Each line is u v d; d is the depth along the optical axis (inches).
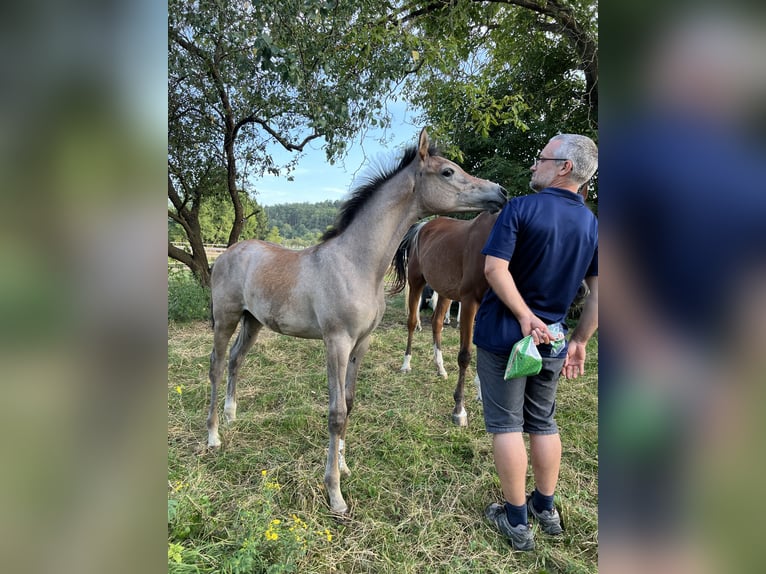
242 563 57.8
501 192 80.2
